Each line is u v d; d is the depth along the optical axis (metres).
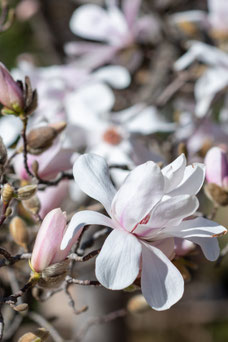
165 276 0.74
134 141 1.07
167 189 0.75
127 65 1.36
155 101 1.17
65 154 0.88
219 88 1.09
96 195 0.76
